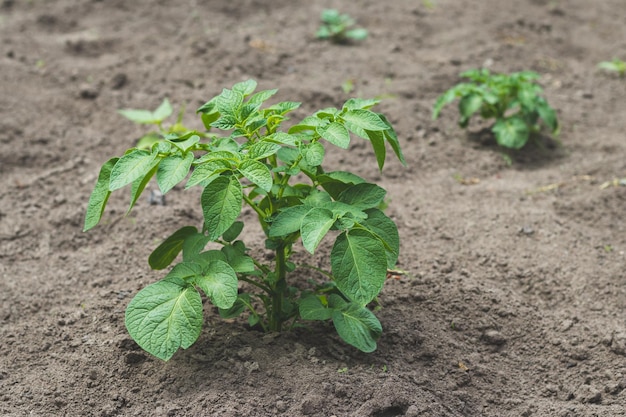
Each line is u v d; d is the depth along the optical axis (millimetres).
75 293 1847
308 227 1576
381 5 3129
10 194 2084
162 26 2828
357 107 1667
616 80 2646
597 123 2373
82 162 2184
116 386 1666
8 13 2916
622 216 2049
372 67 2613
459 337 1775
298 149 1704
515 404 1681
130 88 2426
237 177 1590
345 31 2814
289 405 1624
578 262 1927
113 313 1786
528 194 2119
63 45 2676
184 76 2490
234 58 2590
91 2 2992
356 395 1635
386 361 1711
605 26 3064
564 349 1763
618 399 1684
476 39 2848
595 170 2186
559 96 2523
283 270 1701
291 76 2529
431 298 1835
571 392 1696
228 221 1571
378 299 1825
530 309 1834
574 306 1845
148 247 1949
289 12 3025
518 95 2252
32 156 2186
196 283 1624
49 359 1715
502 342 1774
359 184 1663
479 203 2086
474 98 2248
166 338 1590
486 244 1966
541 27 2990
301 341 1730
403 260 1920
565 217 2055
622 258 1939
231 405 1616
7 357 1718
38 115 2303
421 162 2221
